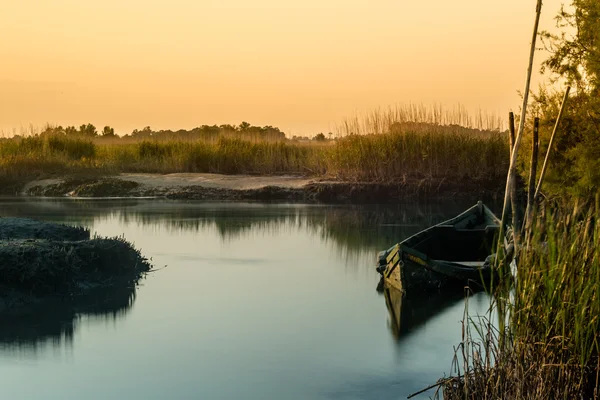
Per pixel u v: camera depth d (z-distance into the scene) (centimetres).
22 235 1577
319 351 1042
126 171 3788
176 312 1252
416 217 2511
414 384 912
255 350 1047
